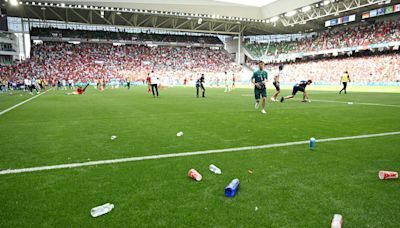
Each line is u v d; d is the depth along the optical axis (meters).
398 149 5.01
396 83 33.72
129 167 4.05
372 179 3.58
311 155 4.64
